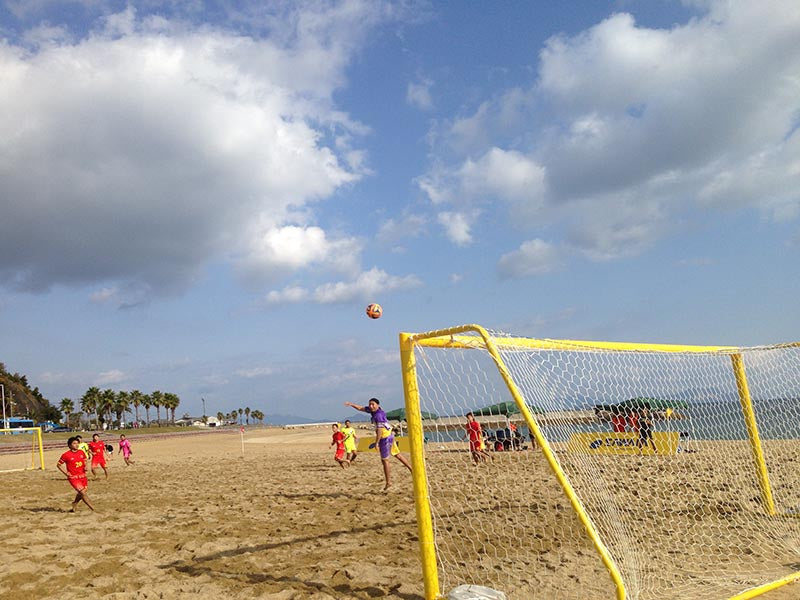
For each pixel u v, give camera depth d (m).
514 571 4.98
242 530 7.16
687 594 4.28
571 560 5.23
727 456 10.34
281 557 5.76
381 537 6.46
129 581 5.09
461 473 11.11
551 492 8.88
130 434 93.88
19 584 5.11
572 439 5.62
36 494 12.32
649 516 6.84
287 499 9.59
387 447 9.93
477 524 6.89
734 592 4.30
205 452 30.92
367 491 10.06
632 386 5.99
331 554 5.79
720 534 6.09
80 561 5.82
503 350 4.32
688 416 8.54
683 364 6.55
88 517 8.65
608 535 5.90
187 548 6.25
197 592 4.70
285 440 46.97
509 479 10.19
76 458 9.34
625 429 9.55
